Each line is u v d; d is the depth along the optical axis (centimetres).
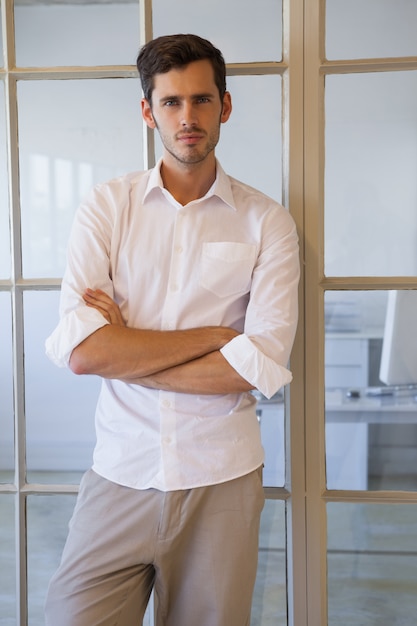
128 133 193
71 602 155
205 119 150
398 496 196
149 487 154
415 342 194
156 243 158
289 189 188
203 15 189
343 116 188
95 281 156
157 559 155
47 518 203
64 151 195
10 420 202
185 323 157
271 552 200
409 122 187
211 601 157
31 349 199
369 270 192
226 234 159
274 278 156
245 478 157
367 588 201
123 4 192
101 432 161
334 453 199
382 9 186
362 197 190
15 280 195
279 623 202
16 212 195
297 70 186
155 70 149
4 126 196
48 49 193
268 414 198
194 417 154
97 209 160
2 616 207
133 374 150
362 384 196
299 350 192
